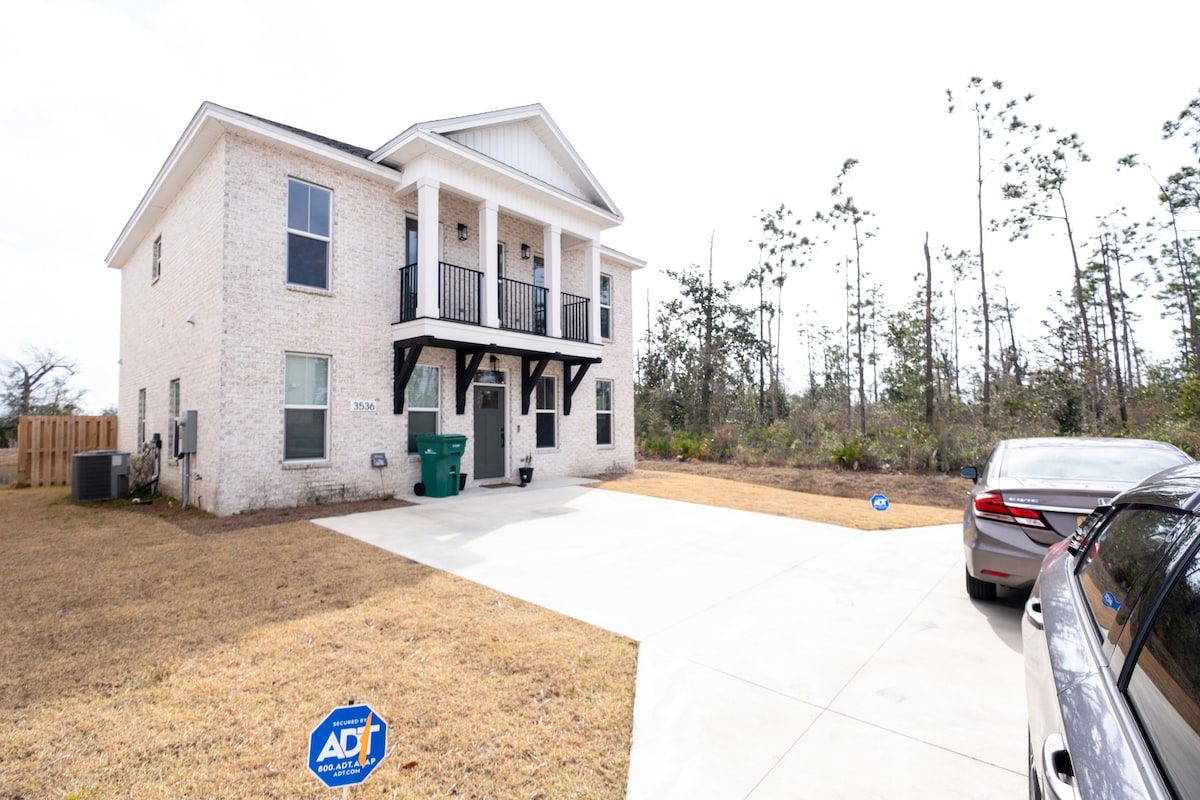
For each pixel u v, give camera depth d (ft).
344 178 34.47
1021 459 17.43
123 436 50.24
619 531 26.25
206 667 11.76
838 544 24.50
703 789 8.22
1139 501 6.83
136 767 8.46
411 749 9.04
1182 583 4.64
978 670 12.21
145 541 23.16
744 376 109.40
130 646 12.76
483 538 24.25
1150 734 3.96
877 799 8.03
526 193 40.88
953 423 64.80
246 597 16.14
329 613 14.92
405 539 23.76
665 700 10.80
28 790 7.89
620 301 56.03
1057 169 74.08
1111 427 60.49
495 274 38.29
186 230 35.14
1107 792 3.82
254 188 30.76
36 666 11.75
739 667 12.25
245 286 30.09
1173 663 4.13
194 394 32.45
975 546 15.10
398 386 36.04
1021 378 85.40
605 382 54.95
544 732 9.62
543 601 16.28
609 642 13.35
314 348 32.63
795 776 8.55
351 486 33.99
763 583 18.47
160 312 40.34
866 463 54.90
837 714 10.37
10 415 103.86
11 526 26.58
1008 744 9.40
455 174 36.27
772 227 100.01
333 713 6.66
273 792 7.95
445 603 15.79
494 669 11.85
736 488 43.78
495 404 43.45
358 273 34.78
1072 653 5.68
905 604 16.52
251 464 30.09
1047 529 14.19
